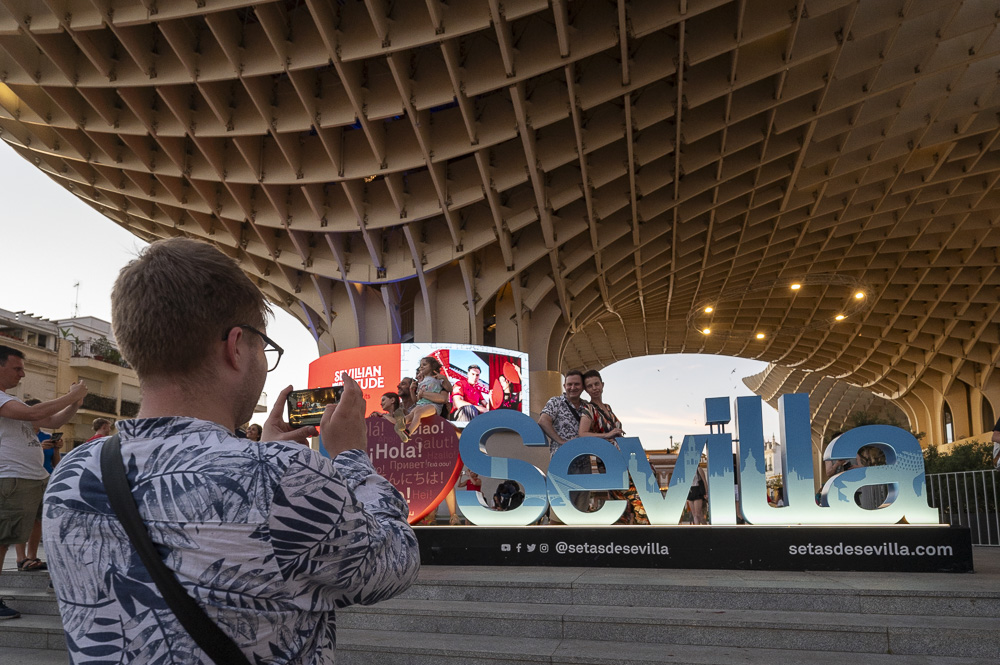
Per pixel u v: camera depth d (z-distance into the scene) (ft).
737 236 85.40
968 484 33.81
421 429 22.49
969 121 61.93
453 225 62.69
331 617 3.58
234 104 53.31
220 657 2.99
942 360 132.05
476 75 49.32
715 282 107.76
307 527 3.22
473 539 19.29
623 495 24.23
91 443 3.54
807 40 49.44
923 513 17.47
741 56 51.52
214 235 69.87
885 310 116.47
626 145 60.59
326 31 44.83
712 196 71.05
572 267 73.26
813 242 89.20
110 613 3.04
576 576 16.37
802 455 18.28
